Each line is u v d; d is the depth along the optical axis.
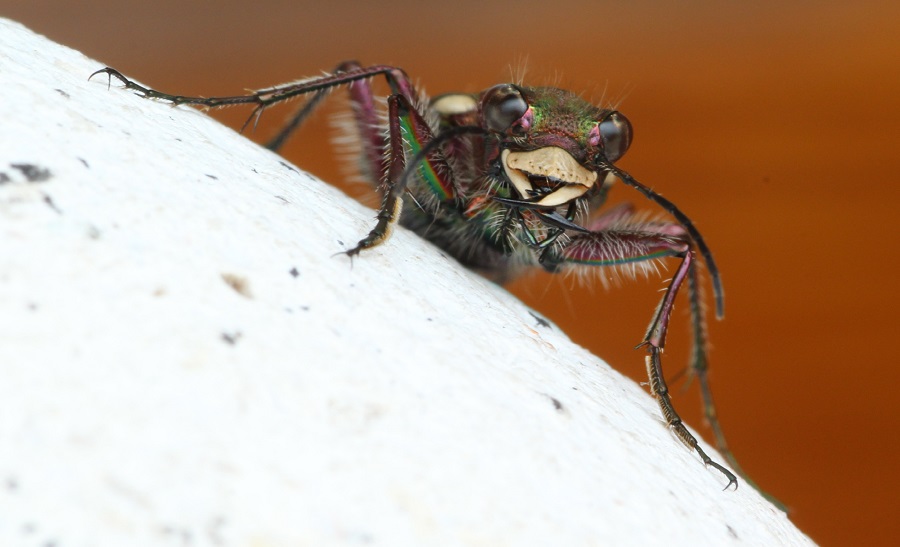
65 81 0.08
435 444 0.07
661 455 0.08
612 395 0.08
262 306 0.08
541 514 0.07
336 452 0.07
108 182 0.08
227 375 0.07
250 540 0.06
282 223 0.08
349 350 0.08
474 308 0.08
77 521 0.05
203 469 0.06
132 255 0.07
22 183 0.08
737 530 0.08
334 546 0.06
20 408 0.06
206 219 0.08
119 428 0.06
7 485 0.05
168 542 0.06
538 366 0.08
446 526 0.07
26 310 0.06
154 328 0.07
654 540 0.08
